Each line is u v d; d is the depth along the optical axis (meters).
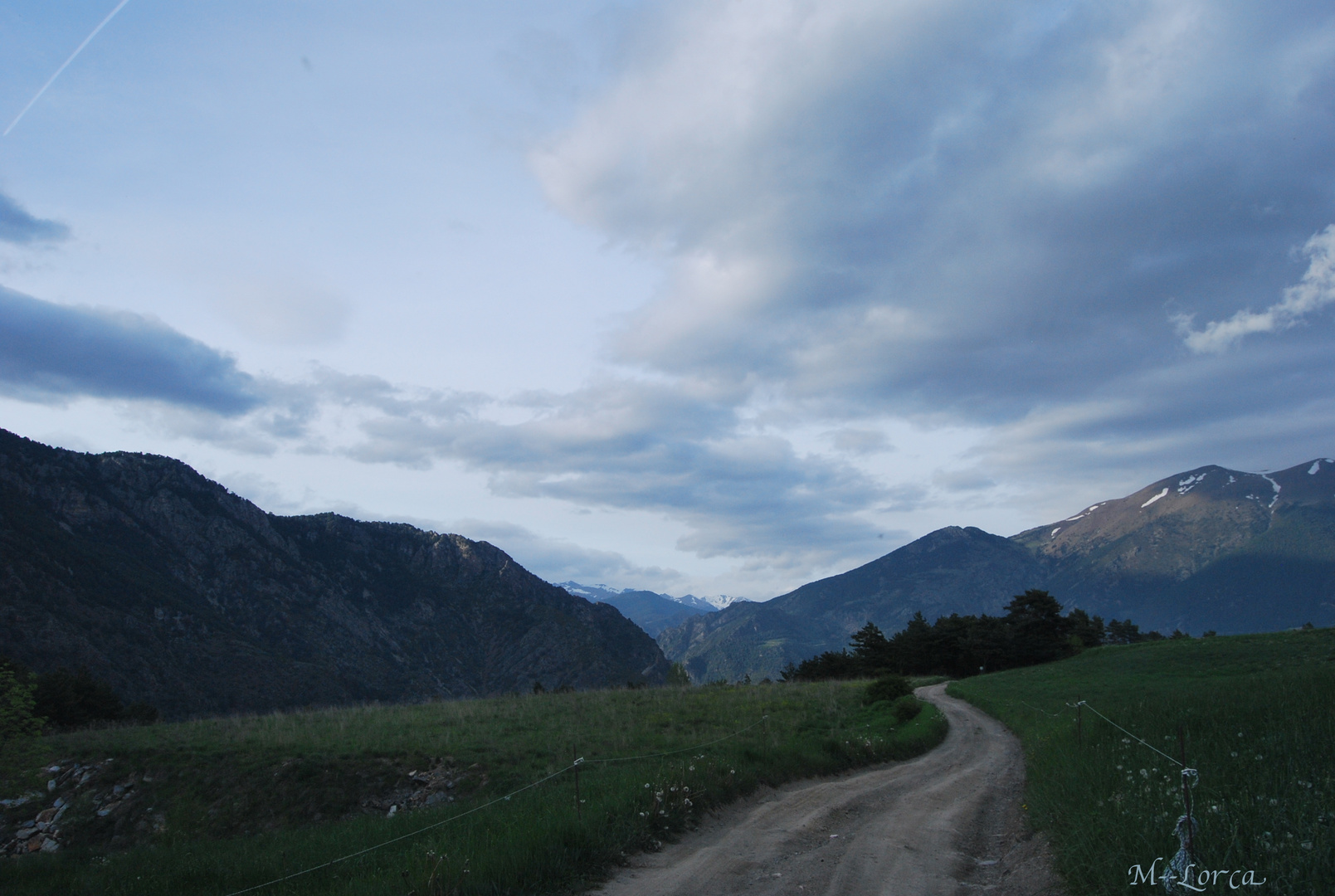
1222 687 22.17
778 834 12.14
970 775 19.61
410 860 9.78
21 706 19.78
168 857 14.69
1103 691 37.34
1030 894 9.08
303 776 23.78
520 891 8.88
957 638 94.06
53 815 23.88
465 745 25.45
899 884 9.54
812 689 44.88
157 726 34.66
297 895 9.60
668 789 13.23
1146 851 8.09
